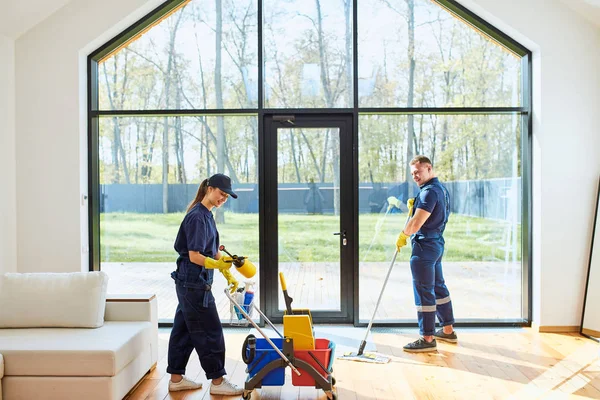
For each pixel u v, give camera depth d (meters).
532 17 4.56
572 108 4.55
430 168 4.14
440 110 4.77
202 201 3.24
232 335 4.54
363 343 3.94
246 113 4.79
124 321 3.58
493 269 4.84
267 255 4.86
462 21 4.80
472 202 4.82
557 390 3.25
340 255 4.86
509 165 4.82
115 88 4.81
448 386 3.33
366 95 4.81
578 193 4.56
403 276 4.82
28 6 4.26
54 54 4.55
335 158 4.85
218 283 4.88
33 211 4.54
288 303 3.25
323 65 4.82
